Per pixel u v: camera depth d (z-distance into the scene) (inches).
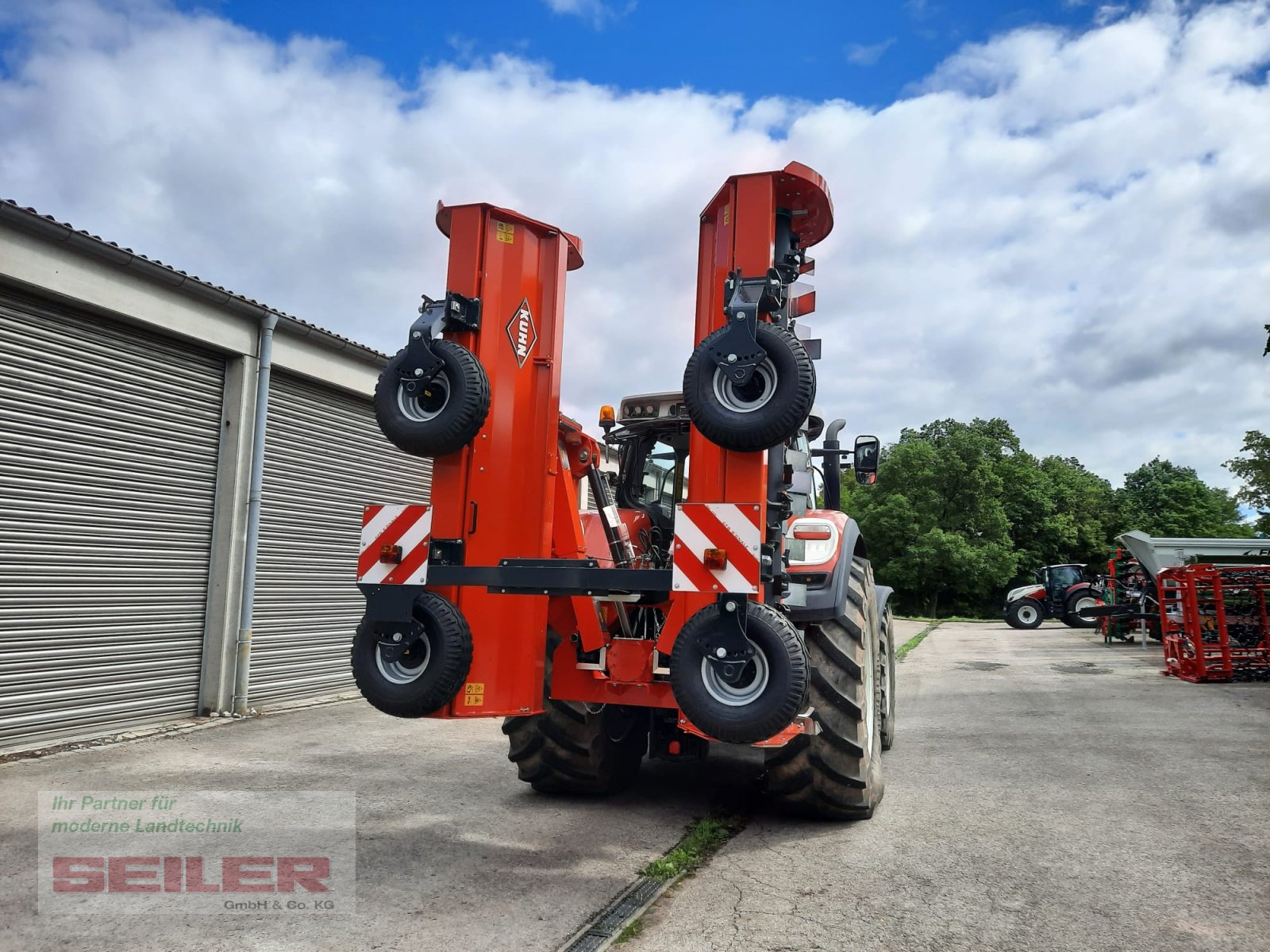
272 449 307.4
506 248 150.6
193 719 272.4
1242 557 592.1
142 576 259.0
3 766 205.2
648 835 154.9
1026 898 123.6
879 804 177.2
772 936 109.8
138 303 248.4
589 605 149.9
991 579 1545.3
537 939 108.1
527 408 152.1
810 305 151.6
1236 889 127.2
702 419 130.5
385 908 118.3
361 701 322.7
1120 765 214.8
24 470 224.1
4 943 105.1
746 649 123.1
